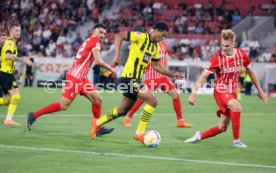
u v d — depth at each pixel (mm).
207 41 66812
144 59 18578
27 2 76938
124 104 18969
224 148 18391
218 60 18438
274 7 71875
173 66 58469
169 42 67062
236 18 71062
